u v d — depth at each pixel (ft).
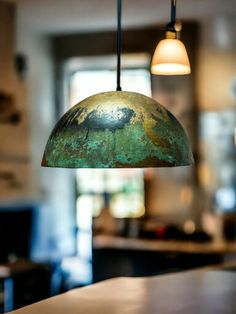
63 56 26.17
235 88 23.20
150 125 7.22
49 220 25.59
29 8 22.21
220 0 20.92
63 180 26.45
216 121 23.38
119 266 20.90
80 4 21.48
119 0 8.38
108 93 7.63
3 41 22.12
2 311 17.15
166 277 12.14
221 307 9.60
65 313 9.16
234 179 23.08
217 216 21.56
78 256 26.02
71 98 26.58
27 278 18.15
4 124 22.65
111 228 22.08
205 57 23.58
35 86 25.12
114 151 6.98
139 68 25.30
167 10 22.13
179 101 23.72
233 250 19.79
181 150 7.39
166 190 24.06
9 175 22.95
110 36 25.46
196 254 19.93
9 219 23.07
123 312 9.24
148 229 21.61
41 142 25.55
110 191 25.86
